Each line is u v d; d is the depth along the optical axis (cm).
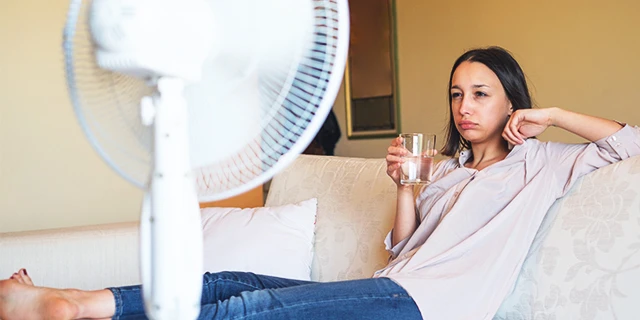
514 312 150
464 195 160
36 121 263
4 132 256
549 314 142
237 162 76
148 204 71
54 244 198
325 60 69
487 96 169
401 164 163
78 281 200
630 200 140
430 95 486
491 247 151
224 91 73
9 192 257
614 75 387
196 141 75
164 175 64
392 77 511
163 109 64
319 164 225
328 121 554
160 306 64
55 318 120
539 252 150
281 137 73
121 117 79
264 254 198
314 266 204
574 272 141
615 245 137
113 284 205
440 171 187
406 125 505
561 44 412
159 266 64
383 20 516
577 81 405
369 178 206
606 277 136
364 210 200
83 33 75
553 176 156
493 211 157
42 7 264
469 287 145
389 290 139
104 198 280
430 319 138
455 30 469
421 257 154
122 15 58
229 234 204
